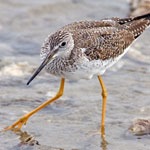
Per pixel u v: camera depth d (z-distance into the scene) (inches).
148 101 602.5
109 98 613.3
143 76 681.6
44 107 590.6
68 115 570.6
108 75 689.0
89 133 524.1
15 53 753.6
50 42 518.9
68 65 524.7
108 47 546.9
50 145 496.1
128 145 495.5
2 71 687.7
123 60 738.8
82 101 606.2
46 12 904.3
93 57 528.7
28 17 880.3
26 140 506.6
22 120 537.6
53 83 665.6
